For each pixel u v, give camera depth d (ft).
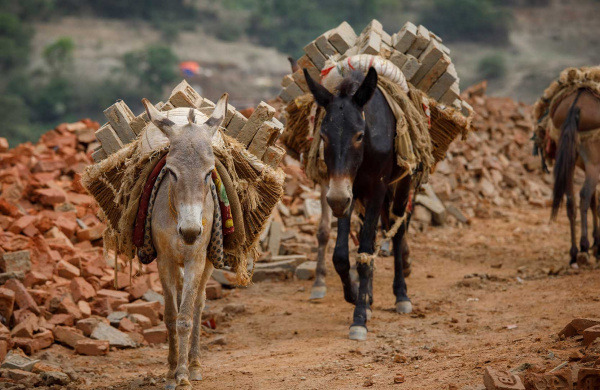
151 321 43.62
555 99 56.08
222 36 514.68
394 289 45.37
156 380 33.32
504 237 70.13
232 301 49.29
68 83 419.33
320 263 49.90
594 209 57.57
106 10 531.09
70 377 33.83
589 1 568.41
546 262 58.59
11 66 439.22
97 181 31.99
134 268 49.29
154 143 30.63
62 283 44.34
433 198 75.00
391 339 38.24
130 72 429.38
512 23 528.22
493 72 454.40
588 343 29.55
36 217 50.70
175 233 29.04
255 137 33.65
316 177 41.39
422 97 42.47
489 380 25.21
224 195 30.25
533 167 93.04
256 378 32.42
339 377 31.40
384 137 38.60
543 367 27.35
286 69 483.51
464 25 503.20
